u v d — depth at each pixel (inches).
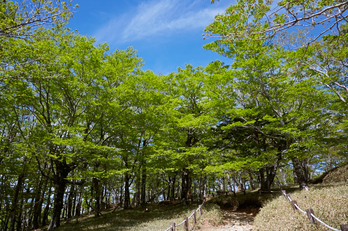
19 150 518.6
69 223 691.4
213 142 677.3
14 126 665.6
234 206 680.4
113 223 559.2
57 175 578.2
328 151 551.2
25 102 514.0
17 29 224.5
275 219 323.6
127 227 466.6
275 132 577.9
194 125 566.9
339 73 504.7
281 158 600.1
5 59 307.6
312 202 332.8
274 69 528.7
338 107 581.3
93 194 735.1
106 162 564.1
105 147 471.8
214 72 558.9
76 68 509.4
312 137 550.3
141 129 626.2
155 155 577.0
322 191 405.4
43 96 541.6
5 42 257.3
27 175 658.2
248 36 185.9
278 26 164.1
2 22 210.8
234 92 611.5
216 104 553.9
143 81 579.2
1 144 534.0
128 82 553.0
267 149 721.0
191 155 580.1
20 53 310.2
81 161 534.0
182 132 648.4
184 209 624.4
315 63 530.6
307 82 506.0
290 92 518.0
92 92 516.7
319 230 238.4
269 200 526.3
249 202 660.1
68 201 780.0
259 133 691.4
